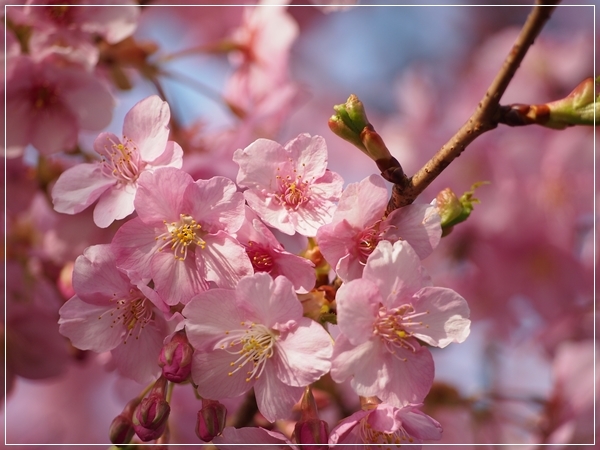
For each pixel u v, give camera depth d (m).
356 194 0.53
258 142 0.53
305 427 0.52
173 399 0.64
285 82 0.67
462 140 0.52
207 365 0.52
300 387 0.52
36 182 0.63
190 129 0.65
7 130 0.60
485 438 0.66
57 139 0.61
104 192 0.54
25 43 0.60
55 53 0.60
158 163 0.54
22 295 0.63
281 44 0.67
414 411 0.52
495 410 0.67
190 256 0.53
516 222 0.67
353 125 0.53
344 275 0.53
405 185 0.53
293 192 0.53
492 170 0.67
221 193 0.53
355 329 0.52
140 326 0.53
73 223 0.62
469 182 0.67
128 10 0.61
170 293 0.52
